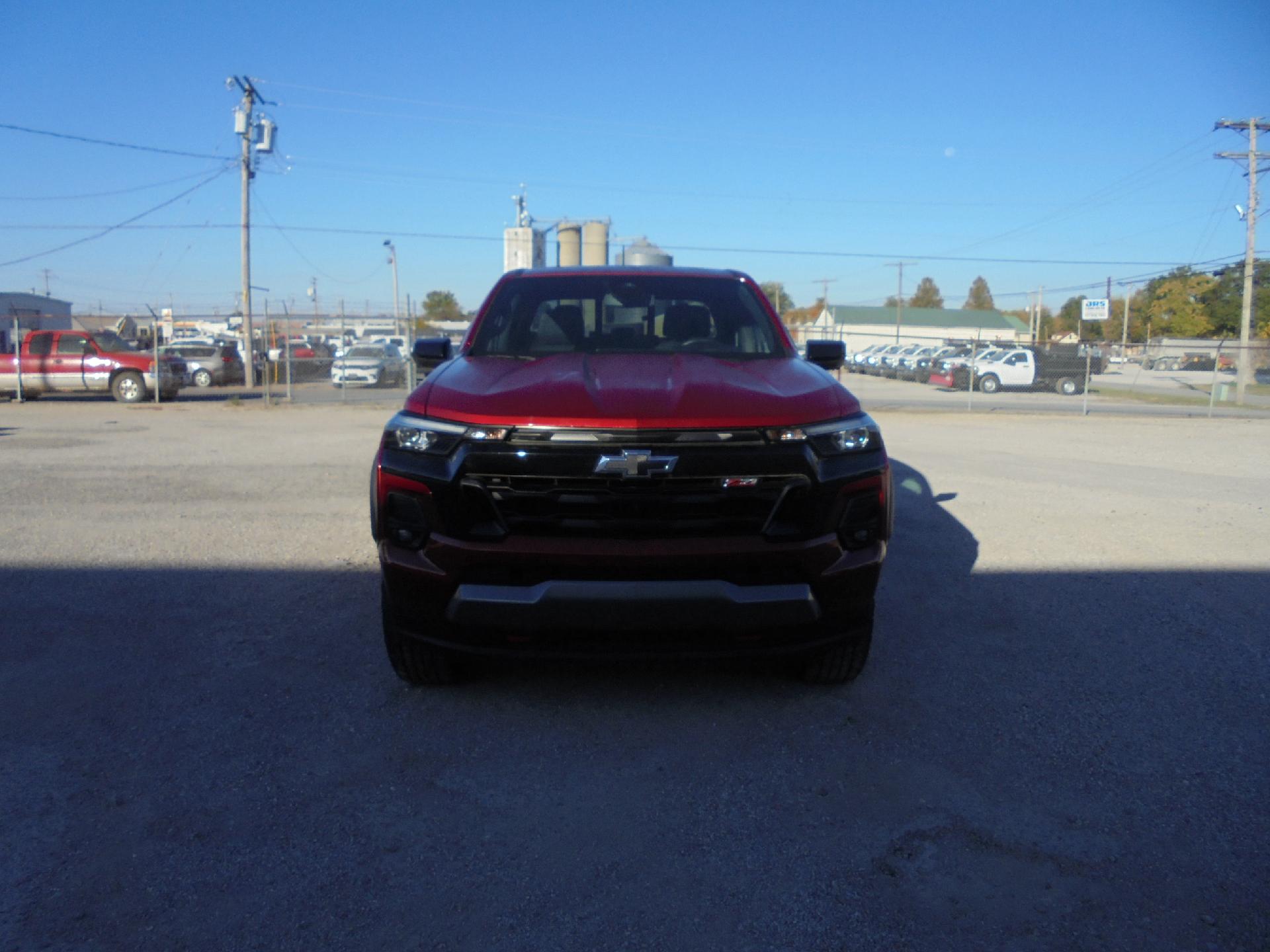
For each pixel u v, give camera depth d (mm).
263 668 4211
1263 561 6391
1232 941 2385
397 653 3766
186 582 5574
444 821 2959
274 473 10000
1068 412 22469
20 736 3514
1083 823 2959
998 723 3703
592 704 3848
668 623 3305
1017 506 8391
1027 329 86938
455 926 2443
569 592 3266
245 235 28391
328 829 2904
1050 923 2459
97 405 20578
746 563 3316
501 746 3475
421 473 3387
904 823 2957
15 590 5395
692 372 3871
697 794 3133
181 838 2846
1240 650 4574
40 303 42094
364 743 3486
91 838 2832
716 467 3285
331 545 6535
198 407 20172
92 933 2395
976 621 4961
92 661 4281
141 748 3432
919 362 39562
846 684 4055
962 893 2592
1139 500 8820
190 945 2354
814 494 3357
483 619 3334
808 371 4098
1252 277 34062
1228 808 3059
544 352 4488
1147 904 2543
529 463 3277
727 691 3988
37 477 9555
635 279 5012
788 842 2850
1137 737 3584
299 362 30750
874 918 2482
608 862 2740
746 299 4949
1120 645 4621
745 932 2422
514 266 18391
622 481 3271
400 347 30172
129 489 8859
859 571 3453
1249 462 12211
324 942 2371
